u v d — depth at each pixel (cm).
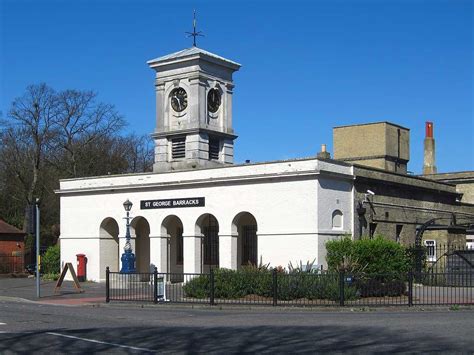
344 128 4584
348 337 1379
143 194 3628
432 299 2478
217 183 3353
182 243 3747
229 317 1914
